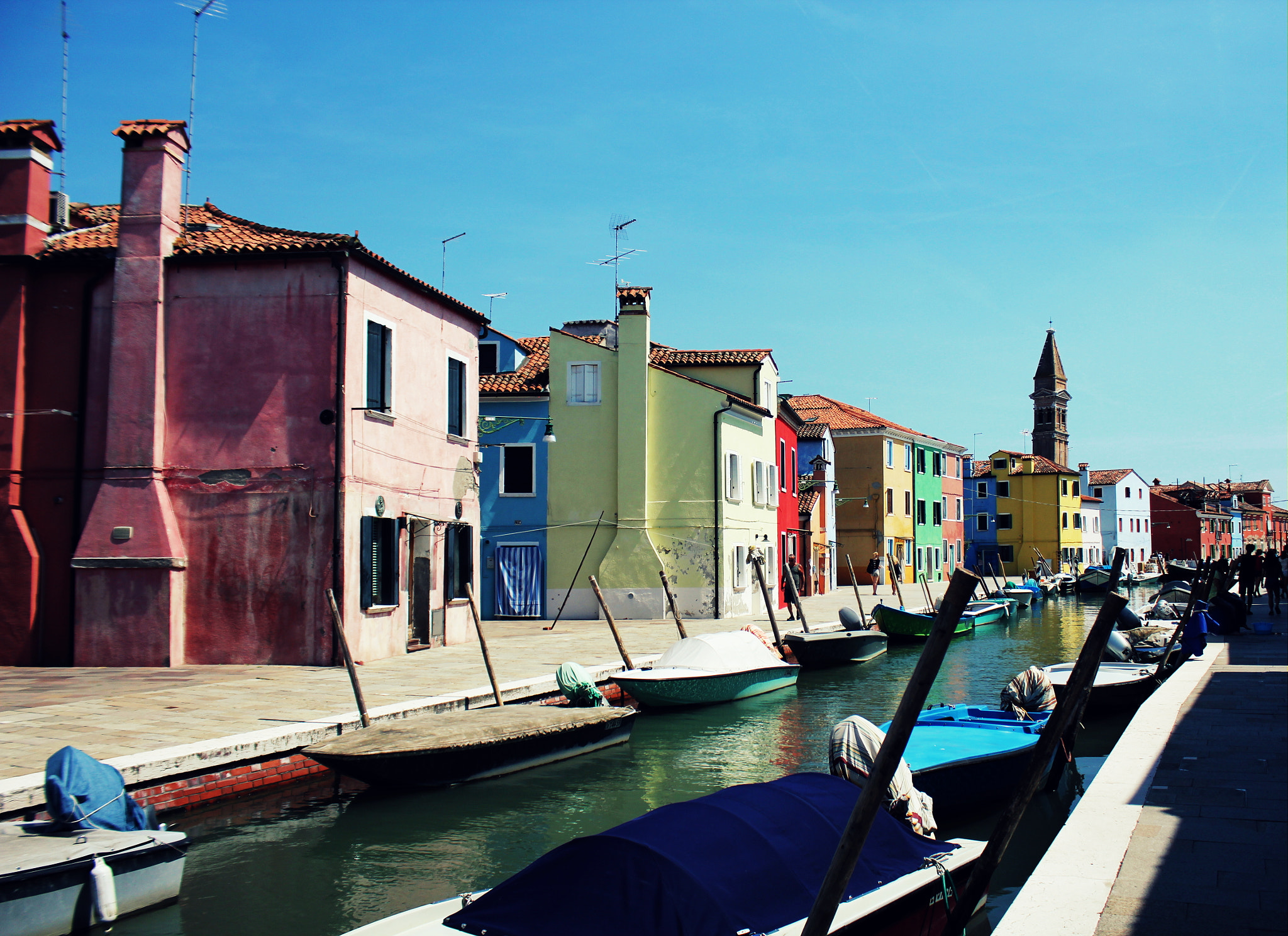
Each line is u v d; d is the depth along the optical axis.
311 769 11.09
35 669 16.22
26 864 6.79
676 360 32.75
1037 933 4.77
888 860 6.04
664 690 16.50
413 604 19.59
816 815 5.89
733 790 6.02
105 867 7.14
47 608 16.91
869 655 24.50
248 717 11.68
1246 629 23.80
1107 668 17.09
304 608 16.59
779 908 5.13
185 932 7.19
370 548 17.36
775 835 5.57
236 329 17.11
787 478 38.25
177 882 7.74
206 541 16.83
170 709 12.20
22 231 17.48
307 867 8.64
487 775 11.62
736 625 26.56
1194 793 7.59
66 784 7.72
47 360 17.42
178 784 9.65
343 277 16.95
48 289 17.55
